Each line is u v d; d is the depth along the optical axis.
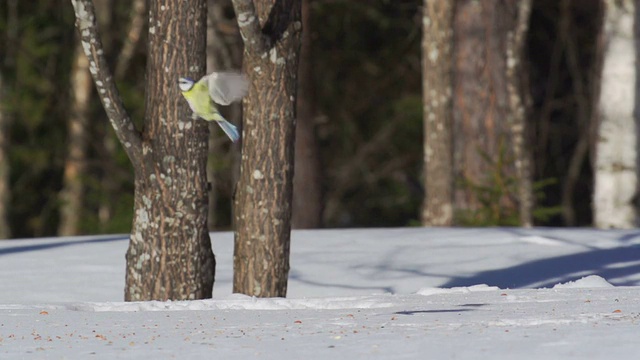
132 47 34.03
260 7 11.70
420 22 32.72
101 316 9.57
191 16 11.46
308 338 7.61
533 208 21.97
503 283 13.71
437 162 21.69
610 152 22.69
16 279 14.30
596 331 7.35
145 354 7.08
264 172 11.84
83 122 33.75
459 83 23.53
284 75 11.77
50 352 7.29
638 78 22.64
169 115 11.49
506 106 23.30
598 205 22.81
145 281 11.64
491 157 23.14
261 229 11.90
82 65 34.72
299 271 14.41
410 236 16.95
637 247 15.60
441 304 9.90
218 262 15.14
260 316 9.30
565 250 15.48
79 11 10.87
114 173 34.44
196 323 8.83
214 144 31.61
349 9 33.81
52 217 38.53
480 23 23.44
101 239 17.59
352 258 15.12
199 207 11.67
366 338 7.47
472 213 21.83
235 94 8.16
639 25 22.73
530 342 6.94
